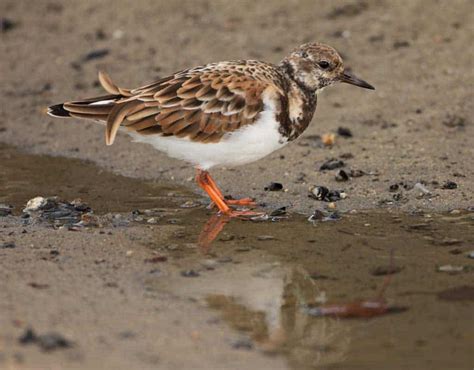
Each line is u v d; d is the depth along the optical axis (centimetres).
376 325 930
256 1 2062
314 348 880
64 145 1592
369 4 1989
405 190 1323
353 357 864
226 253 1123
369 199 1300
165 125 1211
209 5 2078
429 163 1409
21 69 1884
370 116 1603
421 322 932
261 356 862
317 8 1998
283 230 1198
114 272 1058
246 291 1009
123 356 845
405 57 1795
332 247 1134
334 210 1268
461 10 1931
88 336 884
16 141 1614
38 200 1291
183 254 1120
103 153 1551
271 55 1828
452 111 1588
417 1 1975
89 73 1848
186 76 1237
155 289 1011
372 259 1092
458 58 1772
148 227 1217
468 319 935
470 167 1389
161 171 1466
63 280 1027
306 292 1008
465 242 1138
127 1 2122
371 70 1759
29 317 922
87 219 1241
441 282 1023
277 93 1212
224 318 942
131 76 1811
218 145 1223
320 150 1490
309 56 1277
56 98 1766
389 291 1004
